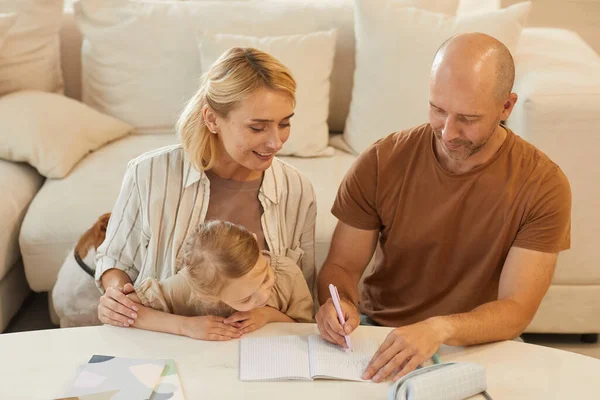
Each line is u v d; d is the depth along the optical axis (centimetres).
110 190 228
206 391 122
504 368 129
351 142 255
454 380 117
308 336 138
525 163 149
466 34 137
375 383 124
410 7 248
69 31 281
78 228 218
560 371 128
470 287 157
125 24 263
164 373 125
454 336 132
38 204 225
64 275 191
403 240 159
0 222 216
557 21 318
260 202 157
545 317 224
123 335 137
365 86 249
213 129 146
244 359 130
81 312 189
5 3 261
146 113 266
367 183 159
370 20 247
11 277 230
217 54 249
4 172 233
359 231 164
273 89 138
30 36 263
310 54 250
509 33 235
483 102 133
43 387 122
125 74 264
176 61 262
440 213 154
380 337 138
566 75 212
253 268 133
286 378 125
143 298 145
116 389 120
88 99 272
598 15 315
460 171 151
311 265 167
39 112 243
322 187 230
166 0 279
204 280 133
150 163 154
